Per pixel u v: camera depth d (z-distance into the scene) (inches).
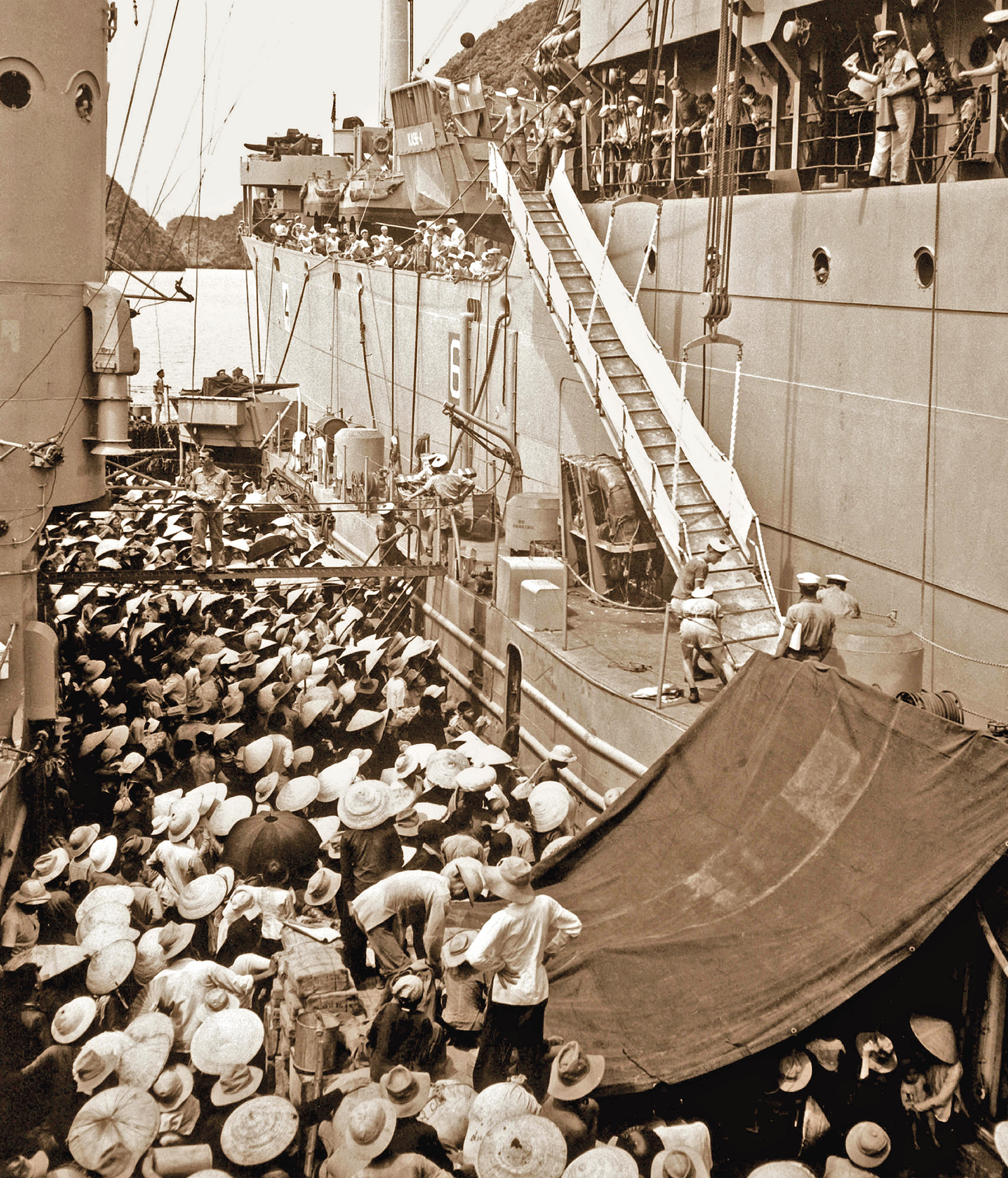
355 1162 282.5
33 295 677.9
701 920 419.2
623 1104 363.3
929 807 399.2
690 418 803.4
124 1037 345.4
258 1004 421.4
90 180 708.0
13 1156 314.7
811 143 791.7
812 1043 362.0
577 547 946.7
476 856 484.7
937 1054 367.2
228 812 538.3
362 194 1718.8
